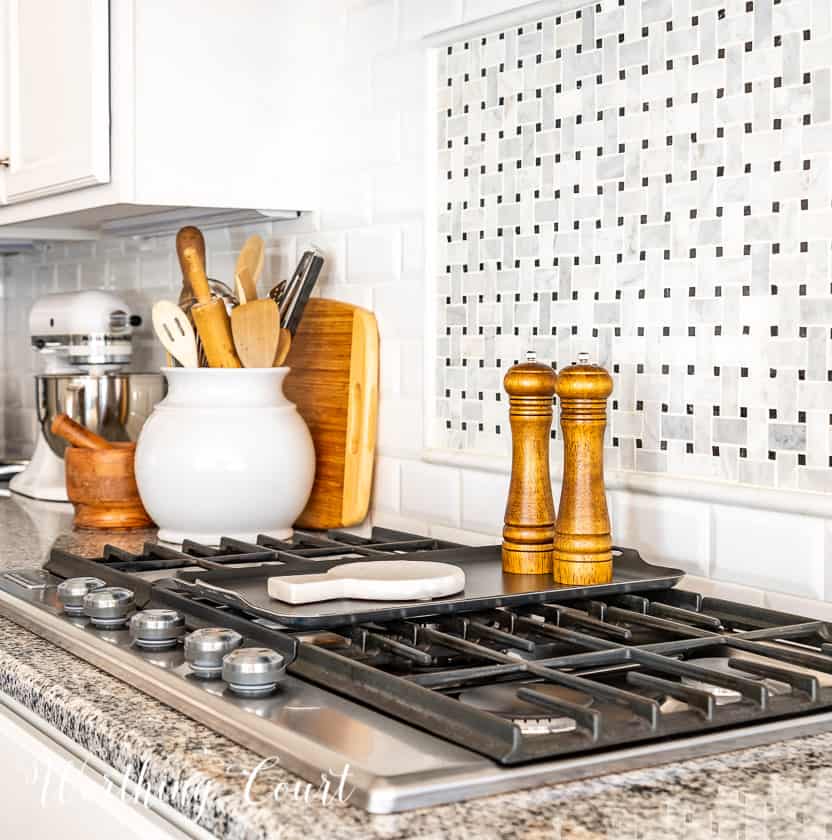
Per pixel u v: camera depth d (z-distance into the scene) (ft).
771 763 2.78
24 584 4.79
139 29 5.89
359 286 6.21
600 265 4.83
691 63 4.42
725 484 4.32
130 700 3.37
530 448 4.48
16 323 10.68
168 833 2.84
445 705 2.87
